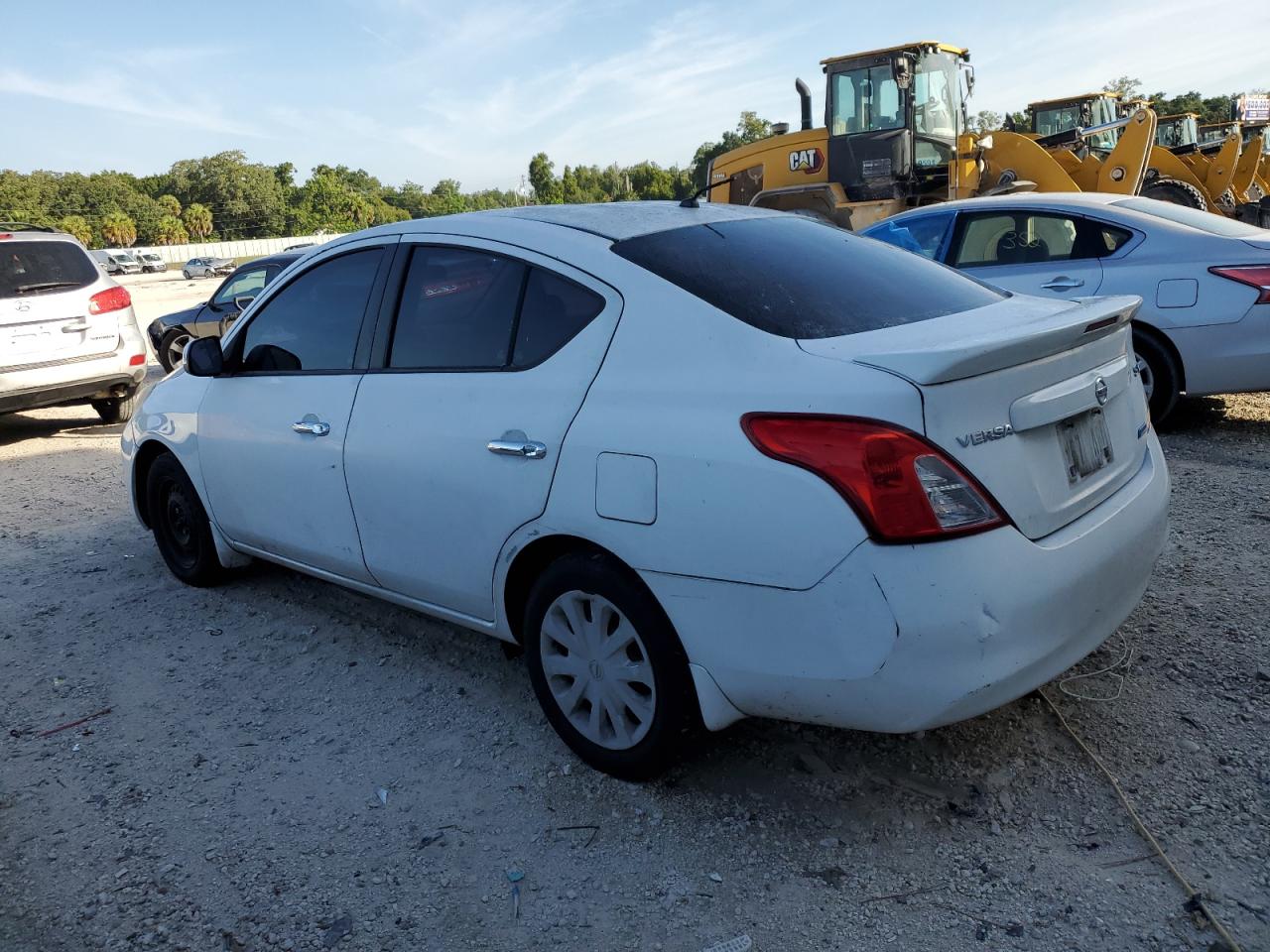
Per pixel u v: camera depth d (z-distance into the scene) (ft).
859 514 7.48
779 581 7.86
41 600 15.93
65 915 8.41
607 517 8.86
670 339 8.92
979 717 10.40
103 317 29.22
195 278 169.78
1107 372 9.34
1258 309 19.08
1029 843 8.50
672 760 9.37
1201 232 20.17
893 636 7.45
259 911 8.33
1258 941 7.25
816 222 12.12
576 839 9.02
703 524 8.19
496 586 10.31
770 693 8.21
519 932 7.93
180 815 9.78
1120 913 7.63
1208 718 10.05
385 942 7.90
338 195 389.80
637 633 8.98
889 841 8.66
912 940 7.52
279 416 12.85
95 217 392.47
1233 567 13.60
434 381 10.84
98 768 10.76
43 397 28.17
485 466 10.00
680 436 8.38
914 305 9.77
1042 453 8.30
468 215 11.55
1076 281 20.85
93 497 22.27
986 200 22.91
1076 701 10.58
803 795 9.39
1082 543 8.33
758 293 9.20
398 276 11.66
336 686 12.34
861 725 7.95
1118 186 42.04
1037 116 60.54
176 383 15.42
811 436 7.70
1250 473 18.02
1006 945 7.40
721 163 49.62
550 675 10.05
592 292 9.64
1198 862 8.10
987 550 7.60
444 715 11.43
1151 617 12.33
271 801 9.93
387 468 11.16
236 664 13.15
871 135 43.06
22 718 12.01
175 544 16.16
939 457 7.48
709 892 8.22
